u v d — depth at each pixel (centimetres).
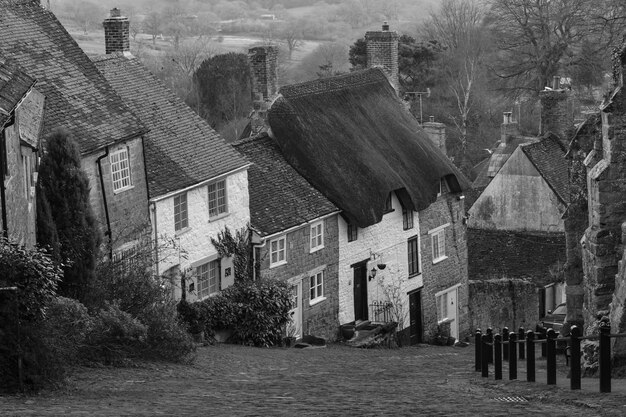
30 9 9169
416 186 11569
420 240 11812
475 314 12588
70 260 6638
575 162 8431
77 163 7131
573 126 13475
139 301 7206
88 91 8762
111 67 10131
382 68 12681
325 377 6172
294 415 3900
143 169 8825
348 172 10938
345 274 10875
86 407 4166
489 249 12888
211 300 9319
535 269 12394
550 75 19488
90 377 5428
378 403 4391
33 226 6762
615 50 7319
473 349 11088
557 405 4141
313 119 11144
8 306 4744
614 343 5709
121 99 8956
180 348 6750
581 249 8394
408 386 5409
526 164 13025
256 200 10181
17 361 4741
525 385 5028
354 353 9375
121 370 5891
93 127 8375
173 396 4694
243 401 4459
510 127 15038
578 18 19038
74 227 7025
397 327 11306
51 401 4444
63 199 7019
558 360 7281
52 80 8581
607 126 7300
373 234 11162
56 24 9256
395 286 11438
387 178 11156
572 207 8412
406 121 12306
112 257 8150
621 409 3872
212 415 3894
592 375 5844
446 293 12250
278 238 10069
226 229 9694
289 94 11162
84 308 5975
